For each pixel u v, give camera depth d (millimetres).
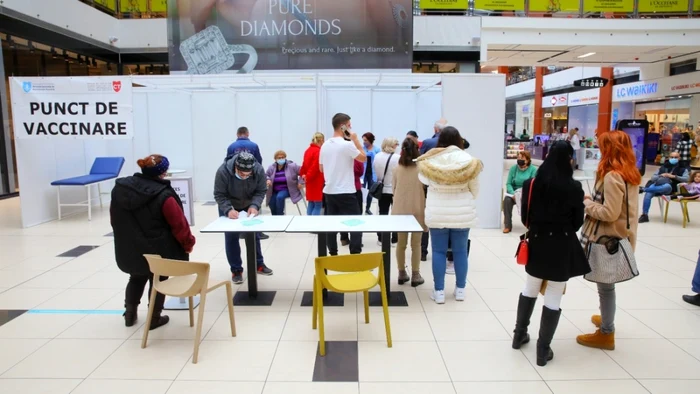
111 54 12109
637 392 2820
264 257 5703
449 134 4090
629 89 17812
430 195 4121
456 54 11711
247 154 4449
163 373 3047
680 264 5406
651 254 5832
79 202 8852
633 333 3623
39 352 3340
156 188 3484
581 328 3709
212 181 9836
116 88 6816
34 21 9352
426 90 9633
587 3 11578
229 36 10352
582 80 15266
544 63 15211
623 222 3119
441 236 4137
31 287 4688
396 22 10367
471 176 3932
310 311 4062
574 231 3023
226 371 3070
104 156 9453
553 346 3416
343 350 3348
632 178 3047
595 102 20156
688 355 3271
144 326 3762
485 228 7211
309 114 9594
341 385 2900
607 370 3072
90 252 5945
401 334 3604
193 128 9719
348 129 5055
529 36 11648
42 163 7719
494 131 6945
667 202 7656
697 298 4164
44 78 6820
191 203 7008
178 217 3537
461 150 4062
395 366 3127
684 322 3818
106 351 3350
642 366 3121
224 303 4242
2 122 10148
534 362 3178
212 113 9680
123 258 3533
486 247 6137
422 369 3088
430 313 4004
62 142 8203
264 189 4754
